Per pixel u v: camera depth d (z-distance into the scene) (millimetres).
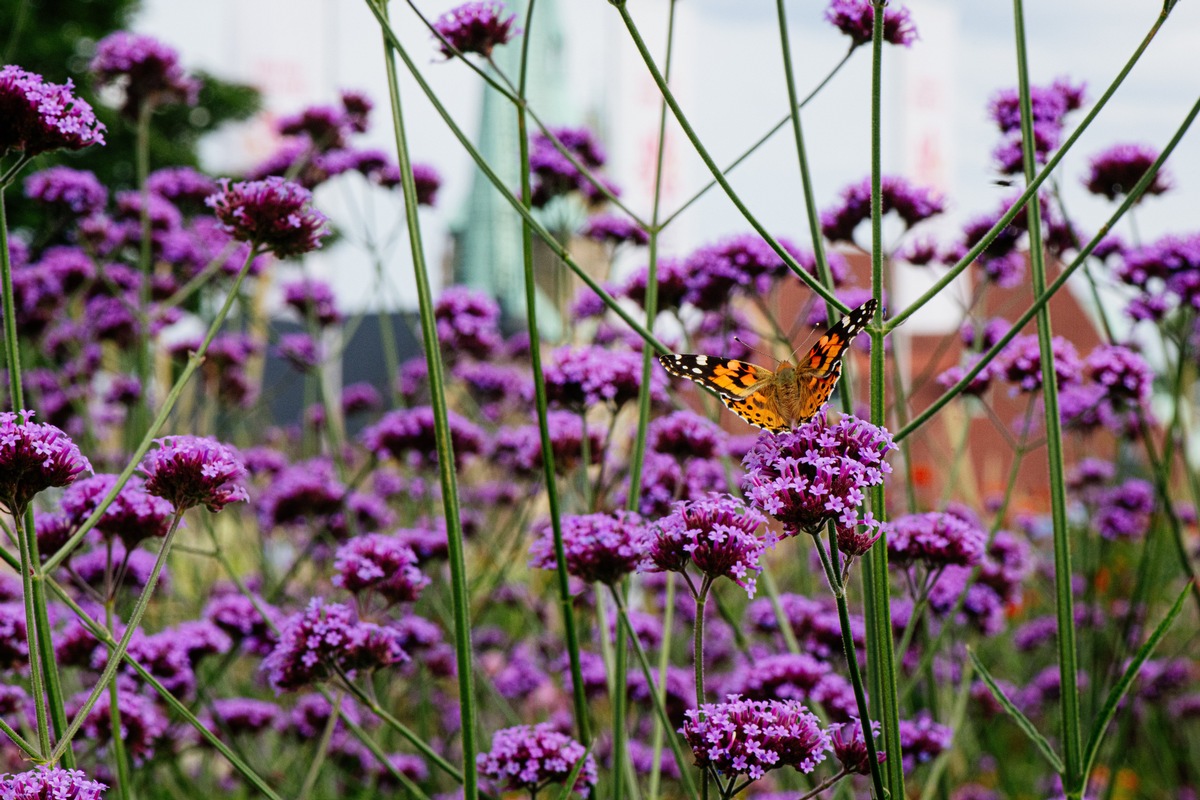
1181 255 5152
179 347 7691
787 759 2602
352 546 3955
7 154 2963
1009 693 5879
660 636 5199
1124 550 8531
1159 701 7203
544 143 6492
